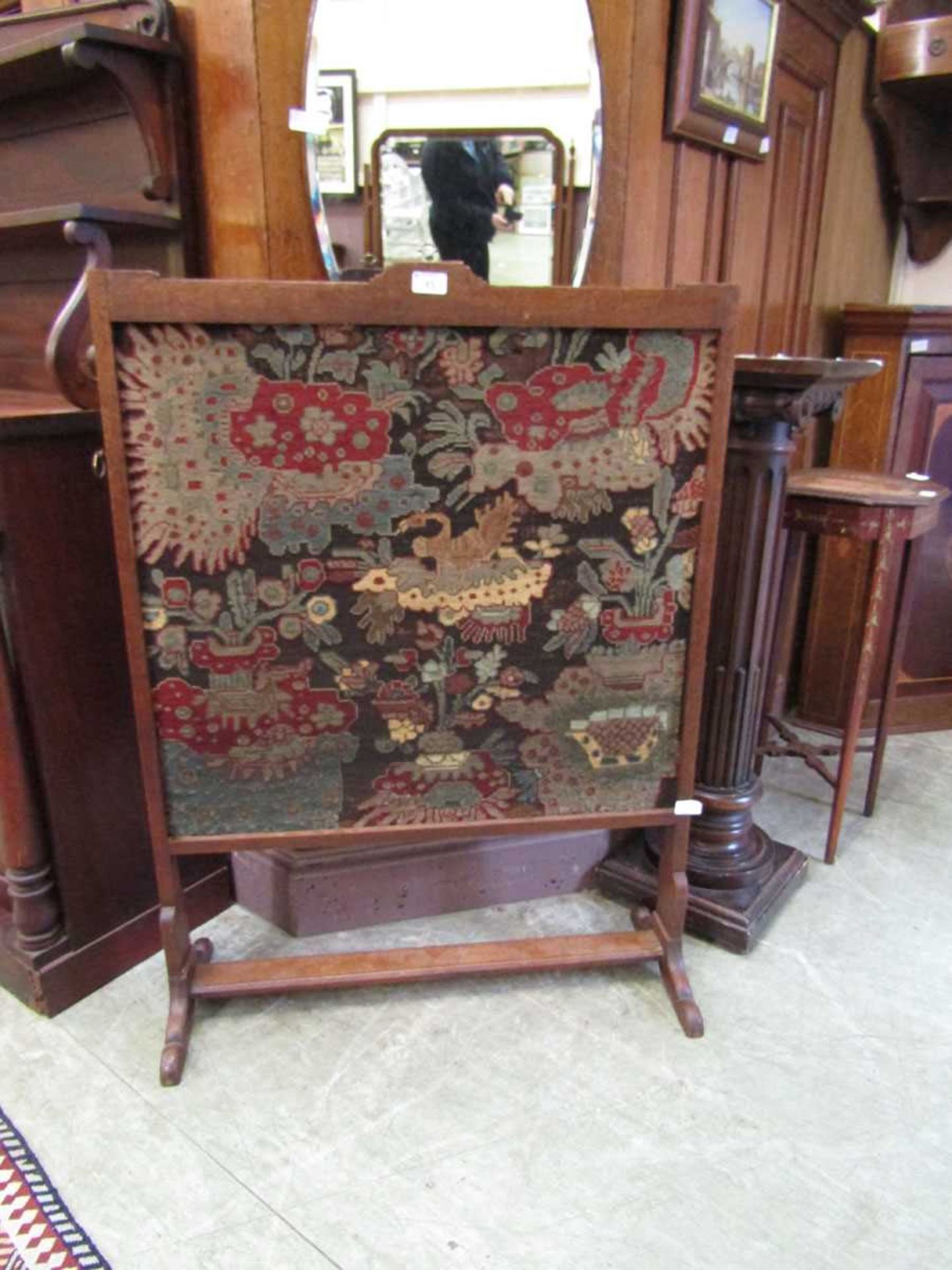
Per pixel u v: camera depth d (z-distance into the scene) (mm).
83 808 1389
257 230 1368
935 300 2600
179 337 1022
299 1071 1285
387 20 1320
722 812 1598
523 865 1670
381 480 1105
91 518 1349
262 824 1259
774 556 1512
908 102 2283
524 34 1357
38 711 1303
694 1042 1340
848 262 2363
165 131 1324
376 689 1206
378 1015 1396
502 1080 1271
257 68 1292
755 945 1555
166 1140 1168
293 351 1040
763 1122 1201
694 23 1433
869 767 2238
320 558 1131
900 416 2184
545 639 1211
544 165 1428
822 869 1796
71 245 1444
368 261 1433
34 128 1532
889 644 1922
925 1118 1213
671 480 1157
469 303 1041
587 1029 1369
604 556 1180
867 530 1630
